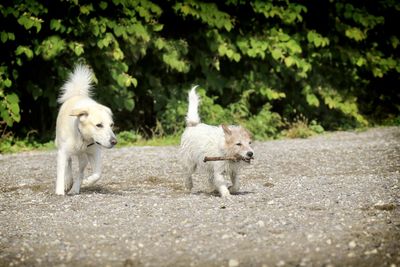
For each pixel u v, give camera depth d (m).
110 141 9.67
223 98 19.64
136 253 6.52
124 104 17.53
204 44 18.73
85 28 16.50
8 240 7.16
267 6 18.34
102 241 6.98
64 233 7.36
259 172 12.01
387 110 23.56
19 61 15.98
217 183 9.54
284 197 9.12
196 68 19.33
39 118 18.33
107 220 7.90
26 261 6.38
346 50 20.34
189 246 6.68
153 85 18.38
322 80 20.50
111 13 17.02
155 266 6.11
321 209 8.23
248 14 18.89
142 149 15.78
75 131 9.88
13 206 9.06
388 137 17.56
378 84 23.19
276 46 18.70
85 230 7.46
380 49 22.11
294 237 6.87
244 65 19.38
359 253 6.30
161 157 14.16
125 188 10.64
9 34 15.69
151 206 8.62
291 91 20.50
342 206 8.38
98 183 11.20
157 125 18.05
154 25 17.39
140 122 19.33
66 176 10.33
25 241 7.09
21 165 13.35
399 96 23.55
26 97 17.95
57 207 8.80
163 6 18.09
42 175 12.05
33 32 16.45
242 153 9.31
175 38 18.31
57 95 17.25
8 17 16.06
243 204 8.63
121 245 6.82
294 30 19.69
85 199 9.27
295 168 12.42
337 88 20.84
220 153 9.50
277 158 13.84
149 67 18.56
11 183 11.28
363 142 16.53
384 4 20.86
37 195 9.91
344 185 9.91
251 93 19.72
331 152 14.60
